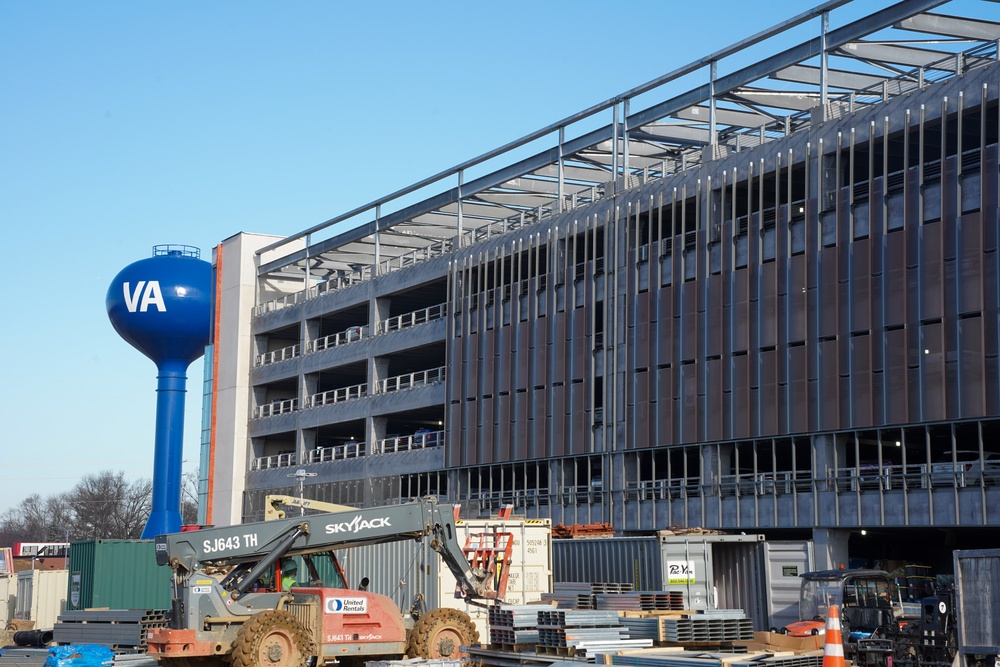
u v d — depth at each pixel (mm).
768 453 48406
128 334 92750
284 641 25375
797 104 52844
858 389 43531
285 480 83875
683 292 51750
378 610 27188
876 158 44188
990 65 40562
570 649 22562
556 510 57969
